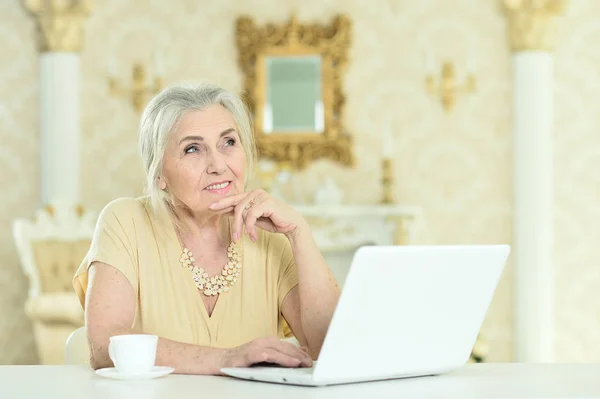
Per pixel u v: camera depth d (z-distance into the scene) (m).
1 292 6.91
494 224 6.95
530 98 6.80
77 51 6.93
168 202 2.10
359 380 1.46
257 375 1.48
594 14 6.91
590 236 6.91
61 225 6.19
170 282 2.06
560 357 6.91
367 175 6.95
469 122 6.96
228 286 2.10
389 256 1.41
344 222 6.59
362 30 7.00
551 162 6.90
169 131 2.01
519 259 6.80
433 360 1.56
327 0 6.97
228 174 2.02
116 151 6.98
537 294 6.75
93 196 6.98
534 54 6.81
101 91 7.00
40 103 6.93
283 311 2.15
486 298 1.63
